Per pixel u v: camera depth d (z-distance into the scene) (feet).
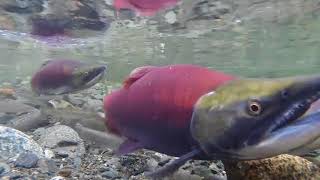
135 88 2.80
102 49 13.33
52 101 7.11
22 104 6.64
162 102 2.58
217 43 12.31
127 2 8.02
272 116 2.12
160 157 4.01
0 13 9.22
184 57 14.94
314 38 11.44
